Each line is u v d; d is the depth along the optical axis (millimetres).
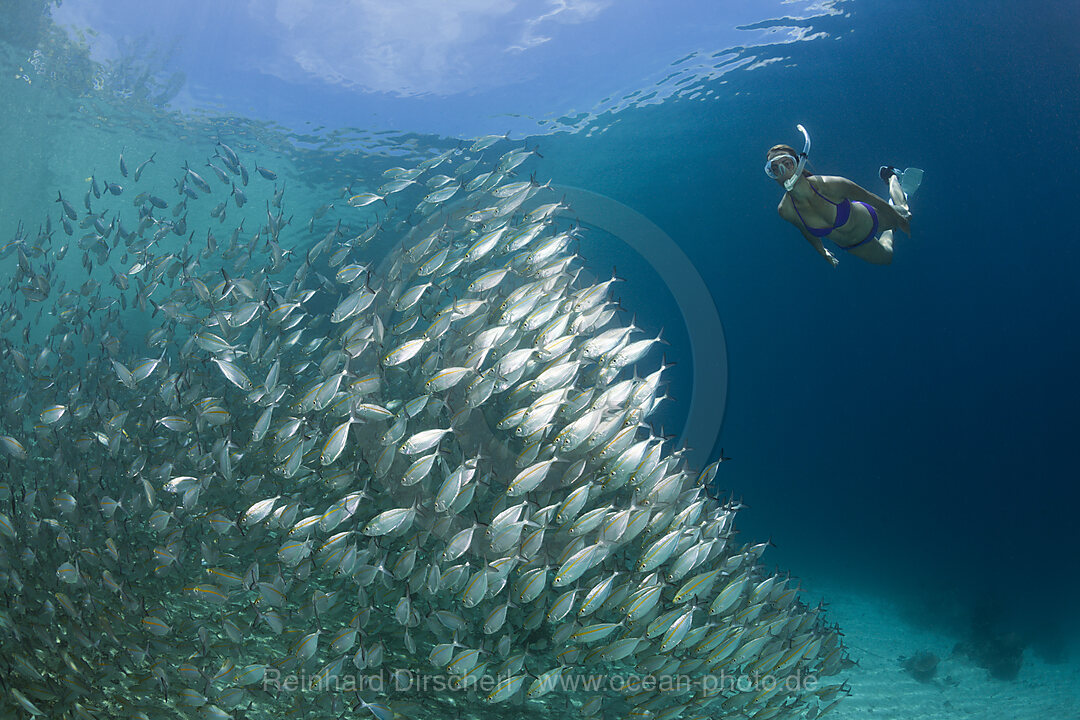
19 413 7547
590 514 4598
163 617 4590
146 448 6664
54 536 5301
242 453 5887
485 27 17359
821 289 44250
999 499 52406
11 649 4258
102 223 9102
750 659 5453
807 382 60031
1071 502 50000
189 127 20891
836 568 25500
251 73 18547
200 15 16500
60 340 8375
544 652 5797
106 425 6270
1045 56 20828
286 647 5406
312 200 24406
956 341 49906
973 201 33688
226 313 6949
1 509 4957
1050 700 10289
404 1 16266
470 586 4289
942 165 30000
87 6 16297
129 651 4391
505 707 5383
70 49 17625
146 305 8820
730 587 4855
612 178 27125
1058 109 24531
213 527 5215
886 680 10586
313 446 5750
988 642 13211
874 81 21875
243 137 21344
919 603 17688
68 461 6281
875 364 55406
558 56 18734
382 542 5355
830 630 6773
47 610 4496
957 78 22188
